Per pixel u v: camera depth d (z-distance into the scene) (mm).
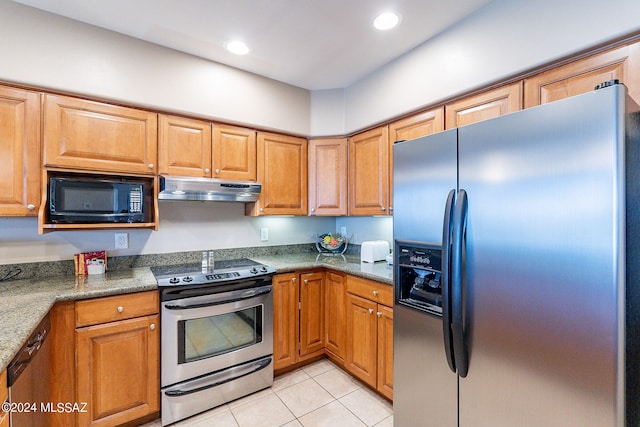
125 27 1883
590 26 1314
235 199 2418
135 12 1740
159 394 1852
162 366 1850
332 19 1802
